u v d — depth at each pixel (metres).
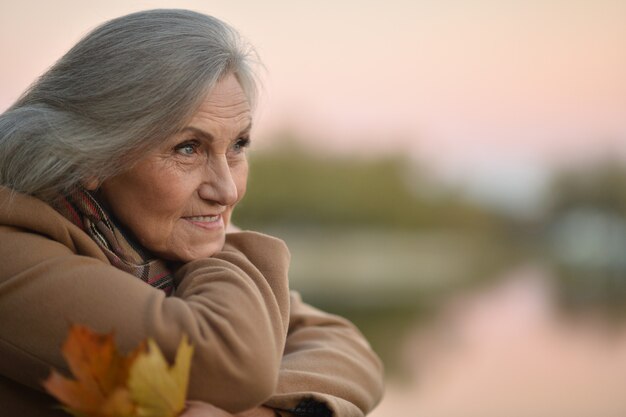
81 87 1.49
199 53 1.50
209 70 1.50
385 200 47.34
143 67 1.47
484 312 11.27
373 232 46.09
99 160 1.47
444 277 22.02
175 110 1.47
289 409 1.58
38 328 1.34
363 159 46.53
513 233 54.41
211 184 1.55
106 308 1.34
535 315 10.90
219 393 1.33
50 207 1.49
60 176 1.49
